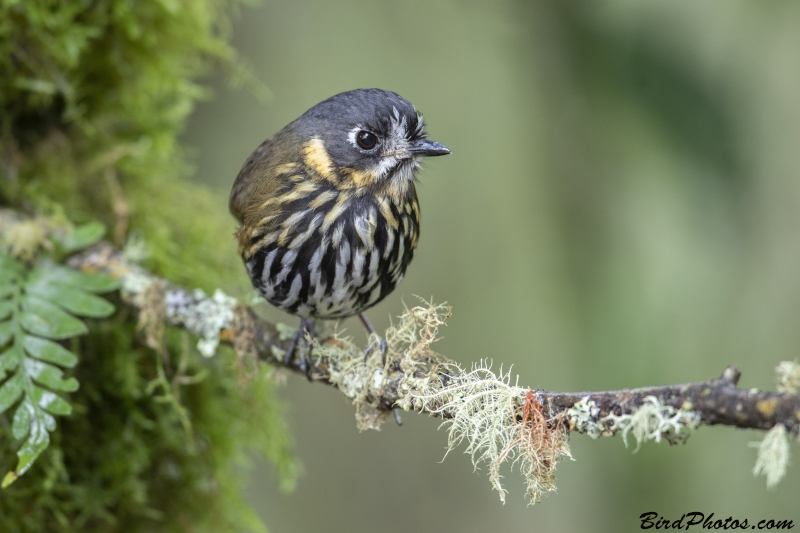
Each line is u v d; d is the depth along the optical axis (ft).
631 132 30.91
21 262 23.57
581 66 31.27
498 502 45.70
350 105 24.58
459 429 18.07
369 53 42.04
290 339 23.27
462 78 42.42
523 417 17.47
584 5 31.01
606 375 33.22
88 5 26.03
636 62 29.68
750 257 33.09
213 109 40.63
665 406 15.75
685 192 29.17
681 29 29.50
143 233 27.78
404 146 24.82
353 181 24.43
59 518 24.41
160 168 29.50
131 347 26.37
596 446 36.47
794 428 14.37
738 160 28.94
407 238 25.61
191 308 23.81
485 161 42.93
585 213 33.53
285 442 29.66
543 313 41.65
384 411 20.04
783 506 36.37
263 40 41.45
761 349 35.12
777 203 35.47
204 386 27.78
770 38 31.12
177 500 27.50
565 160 33.37
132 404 26.23
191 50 29.40
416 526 44.83
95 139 27.86
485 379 18.13
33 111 26.68
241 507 28.73
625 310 33.30
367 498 45.24
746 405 14.85
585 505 39.63
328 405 46.32
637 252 33.76
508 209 43.04
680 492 34.91
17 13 24.73
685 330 33.91
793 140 34.96
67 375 25.08
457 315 43.21
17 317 22.30
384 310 44.29
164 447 27.17
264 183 24.52
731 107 29.09
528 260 42.22
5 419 23.44
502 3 32.89
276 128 41.24
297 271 24.38
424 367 19.72
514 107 41.70
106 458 25.93
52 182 26.63
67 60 25.59
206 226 29.86
